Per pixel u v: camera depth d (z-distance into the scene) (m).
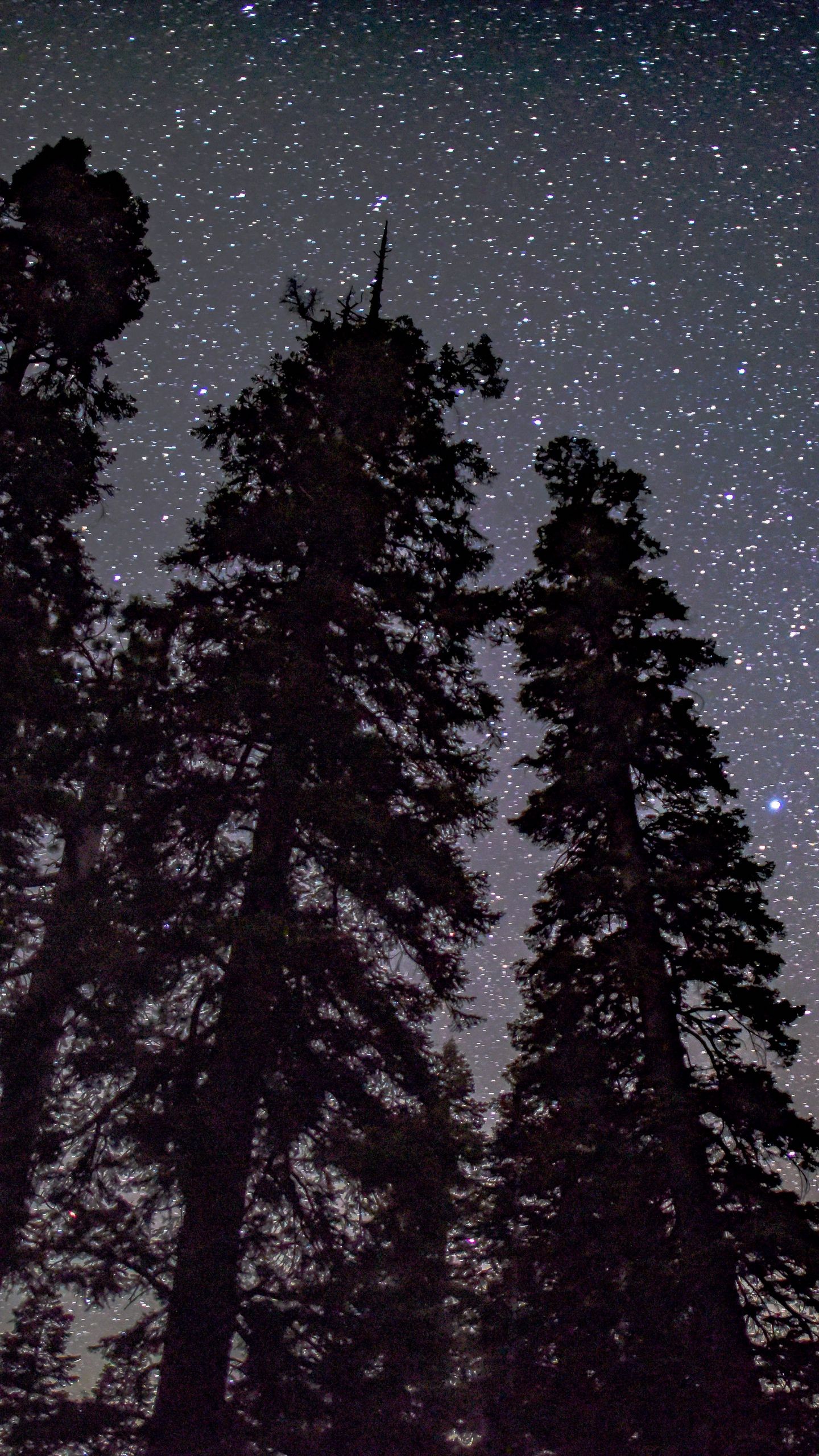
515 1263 15.92
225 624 14.18
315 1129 12.22
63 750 13.77
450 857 14.30
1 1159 11.72
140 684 14.27
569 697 17.44
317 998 12.91
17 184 17.61
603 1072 14.96
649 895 15.72
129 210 18.09
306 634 14.96
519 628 18.47
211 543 15.60
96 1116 12.17
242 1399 10.65
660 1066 14.45
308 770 13.62
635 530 19.47
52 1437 10.17
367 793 13.91
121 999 12.48
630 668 17.41
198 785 13.73
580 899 15.88
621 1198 13.39
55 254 17.28
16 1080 12.09
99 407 17.62
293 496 15.84
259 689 13.40
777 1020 14.44
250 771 13.95
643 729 16.22
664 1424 11.97
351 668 15.41
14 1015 12.19
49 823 14.10
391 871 13.27
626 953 14.88
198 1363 10.58
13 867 14.56
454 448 17.83
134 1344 10.79
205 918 12.35
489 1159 16.89
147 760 13.77
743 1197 13.39
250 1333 10.97
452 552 17.47
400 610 16.16
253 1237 11.48
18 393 16.72
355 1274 11.40
